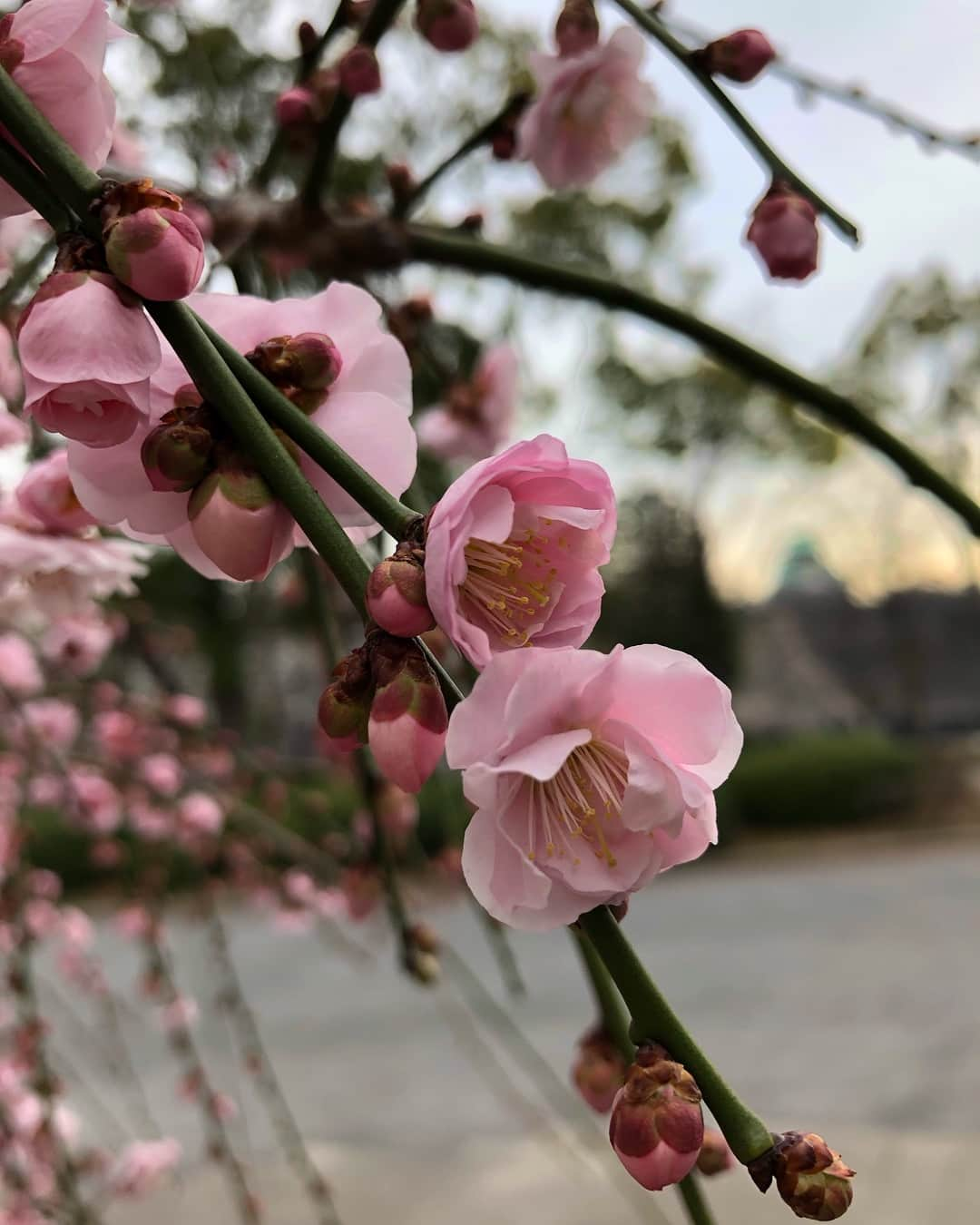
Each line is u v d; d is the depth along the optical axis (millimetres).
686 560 3088
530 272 280
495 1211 716
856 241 198
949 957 1284
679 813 101
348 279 284
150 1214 703
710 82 206
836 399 271
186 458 114
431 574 102
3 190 125
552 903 104
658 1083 99
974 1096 868
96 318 106
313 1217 709
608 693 104
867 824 2525
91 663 499
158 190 110
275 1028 1130
